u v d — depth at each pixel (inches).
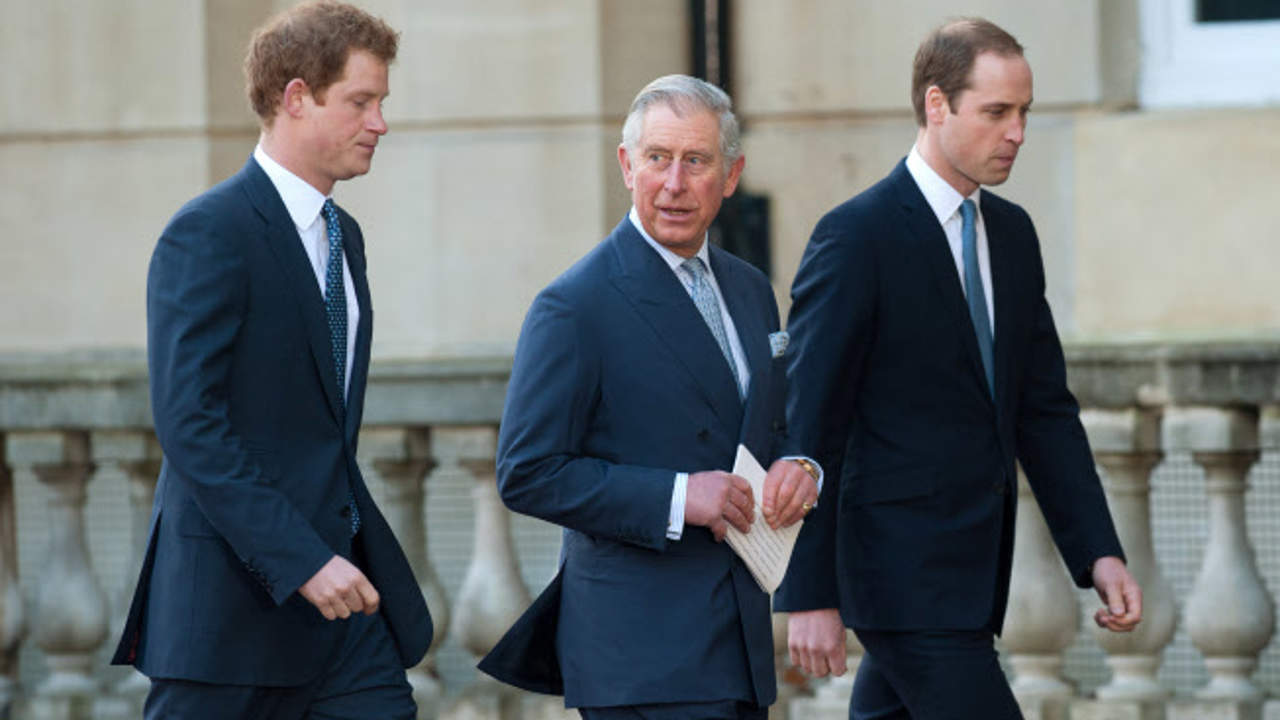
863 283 582.9
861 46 1044.5
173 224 526.3
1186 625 751.1
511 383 530.9
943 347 586.2
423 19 1037.8
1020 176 1042.1
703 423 529.7
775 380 549.0
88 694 831.1
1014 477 598.2
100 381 815.7
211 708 531.2
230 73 1047.6
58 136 1052.5
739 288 553.9
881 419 591.8
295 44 534.6
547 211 1034.1
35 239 1056.8
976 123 577.9
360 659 553.0
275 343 530.3
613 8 1033.5
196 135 1041.5
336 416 545.6
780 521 530.0
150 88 1043.9
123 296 1049.5
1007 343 598.2
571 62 1029.2
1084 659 871.1
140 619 547.5
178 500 537.0
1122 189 1026.1
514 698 798.5
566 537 550.3
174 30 1040.2
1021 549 761.0
